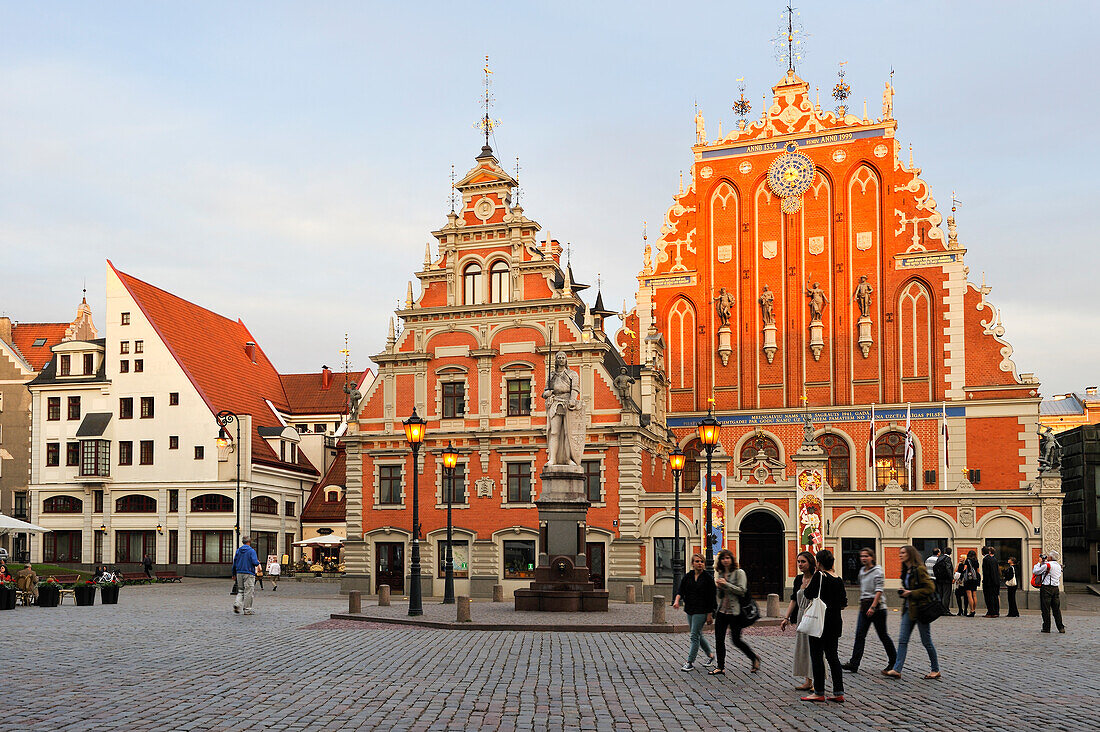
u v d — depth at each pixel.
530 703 17.27
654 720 15.80
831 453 62.03
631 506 55.12
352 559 59.91
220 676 20.03
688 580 21.83
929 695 18.31
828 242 63.84
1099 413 107.62
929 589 20.42
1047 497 50.00
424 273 61.34
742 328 64.88
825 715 16.28
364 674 20.64
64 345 82.75
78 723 14.97
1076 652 26.12
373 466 60.41
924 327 61.41
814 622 17.61
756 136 66.12
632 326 67.44
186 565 77.94
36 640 27.06
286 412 97.25
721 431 63.97
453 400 59.94
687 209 66.94
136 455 79.94
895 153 63.19
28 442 84.69
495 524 57.88
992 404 59.38
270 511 81.88
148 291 84.38
